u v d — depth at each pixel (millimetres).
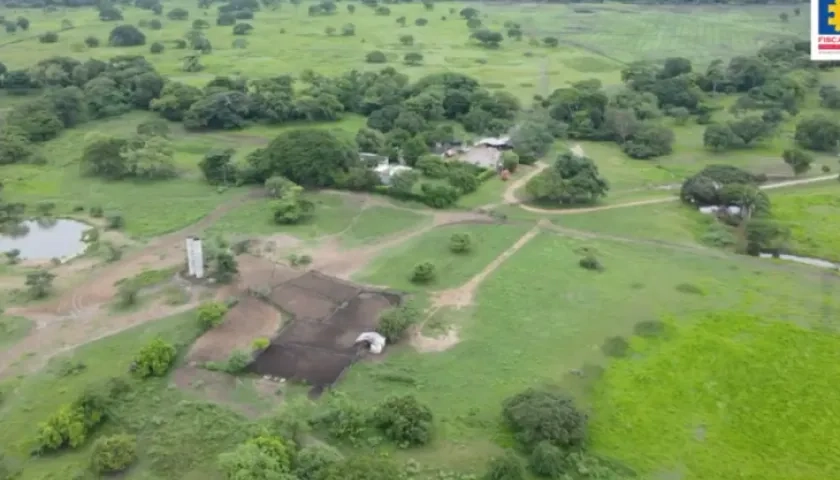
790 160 93188
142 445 45156
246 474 39594
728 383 51469
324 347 55531
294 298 62594
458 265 69062
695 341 56188
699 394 50344
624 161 99125
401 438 45406
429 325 58750
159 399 49375
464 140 103875
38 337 56781
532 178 87812
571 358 54438
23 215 80250
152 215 80062
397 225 78188
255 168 88500
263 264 68688
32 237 75562
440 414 48219
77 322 58969
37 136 102000
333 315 60031
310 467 41594
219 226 77188
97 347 55406
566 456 44031
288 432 44375
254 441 42719
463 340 56750
